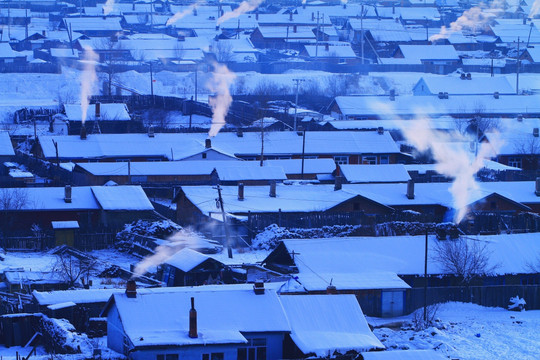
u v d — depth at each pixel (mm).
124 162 109875
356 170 104375
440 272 67438
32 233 82188
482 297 66500
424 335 57906
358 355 48469
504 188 94812
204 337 48406
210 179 107875
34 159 116625
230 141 123000
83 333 54562
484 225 86125
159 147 120812
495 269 68250
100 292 59438
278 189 92438
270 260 71000
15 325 55219
